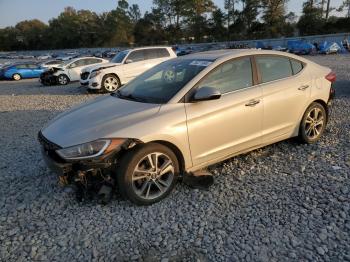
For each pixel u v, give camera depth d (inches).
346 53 1418.6
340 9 3011.8
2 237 129.0
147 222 132.6
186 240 120.6
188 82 152.0
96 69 511.8
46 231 131.1
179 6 3398.1
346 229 120.5
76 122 146.6
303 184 154.9
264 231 122.5
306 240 116.2
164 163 145.0
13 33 4717.0
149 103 150.9
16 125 319.6
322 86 198.1
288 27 2950.3
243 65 167.3
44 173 185.9
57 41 4456.2
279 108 175.6
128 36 3917.3
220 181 162.1
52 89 637.9
